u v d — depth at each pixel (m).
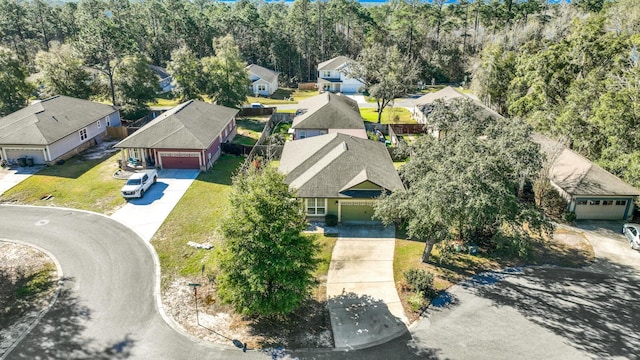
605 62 41.03
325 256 25.83
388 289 22.77
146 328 19.50
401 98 76.38
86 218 30.02
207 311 20.84
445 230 21.55
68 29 96.19
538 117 41.94
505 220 21.30
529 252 26.50
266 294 19.36
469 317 20.56
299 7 101.12
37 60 54.84
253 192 19.61
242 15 97.06
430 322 20.25
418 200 21.28
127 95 56.66
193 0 142.50
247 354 18.14
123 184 36.00
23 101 52.88
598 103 35.75
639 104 30.98
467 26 101.88
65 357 17.67
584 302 21.72
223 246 20.16
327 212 29.94
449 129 39.19
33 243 26.56
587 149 36.97
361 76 63.53
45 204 32.19
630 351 18.36
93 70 68.50
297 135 48.38
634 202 30.25
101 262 24.61
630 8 44.84
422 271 22.92
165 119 41.25
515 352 18.36
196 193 34.53
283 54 96.19
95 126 47.91
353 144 35.78
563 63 43.16
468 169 20.75
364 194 29.08
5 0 91.38
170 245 26.64
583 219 30.78
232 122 51.47
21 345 18.27
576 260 25.67
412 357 18.09
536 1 93.25
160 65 92.94
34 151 39.25
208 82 58.75
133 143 38.44
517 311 21.00
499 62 57.78
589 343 18.84
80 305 20.92
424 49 96.44
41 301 21.16
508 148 24.47
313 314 20.81
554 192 32.28
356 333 19.50
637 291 22.66
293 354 18.20
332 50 102.00
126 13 91.31
